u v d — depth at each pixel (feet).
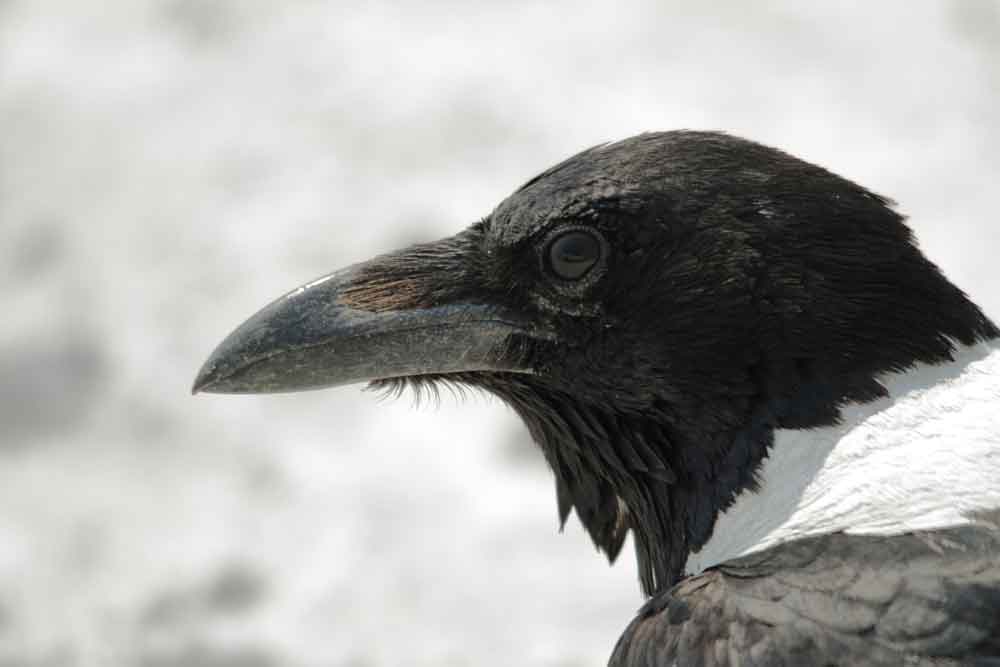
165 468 57.36
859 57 67.51
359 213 63.67
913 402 26.17
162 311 61.57
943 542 24.25
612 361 27.76
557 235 27.81
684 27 69.10
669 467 27.84
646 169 27.50
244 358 29.35
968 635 22.95
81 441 58.65
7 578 53.98
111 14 73.20
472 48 69.31
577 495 30.19
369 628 51.08
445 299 28.99
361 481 55.57
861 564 24.25
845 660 23.26
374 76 68.80
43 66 71.15
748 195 27.09
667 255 27.22
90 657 51.52
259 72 69.92
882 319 26.55
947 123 64.64
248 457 57.16
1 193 66.54
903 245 26.99
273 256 62.80
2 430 59.00
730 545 26.84
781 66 67.15
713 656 24.13
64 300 62.13
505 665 49.21
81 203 65.77
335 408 58.23
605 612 50.34
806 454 26.35
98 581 53.78
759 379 26.78
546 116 65.82
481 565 52.21
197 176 66.08
